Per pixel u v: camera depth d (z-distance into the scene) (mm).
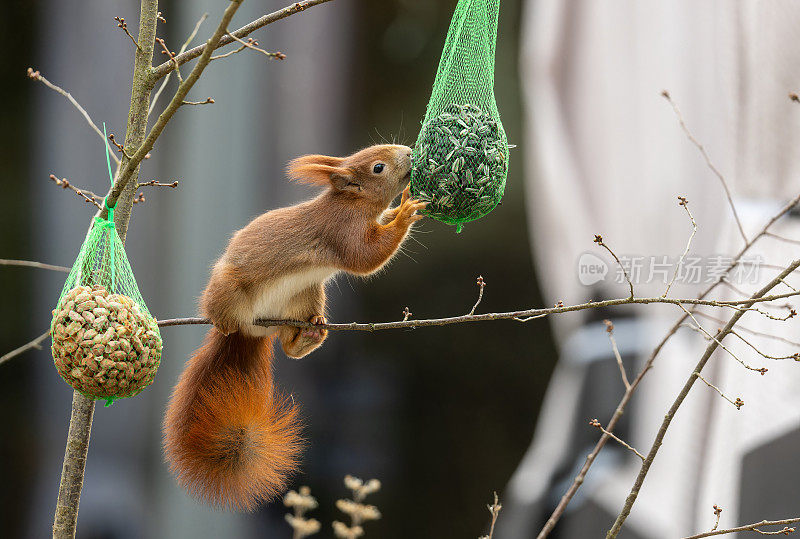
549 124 9891
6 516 18109
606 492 9656
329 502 18438
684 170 8859
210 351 5938
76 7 17094
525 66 10516
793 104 7633
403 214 5895
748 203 7785
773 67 7781
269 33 15789
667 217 8953
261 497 5441
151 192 15219
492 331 20734
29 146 18125
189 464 5426
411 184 6121
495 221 20000
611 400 9891
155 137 4785
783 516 7340
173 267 15086
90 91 17344
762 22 7844
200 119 15109
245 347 5969
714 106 8656
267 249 5809
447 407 20453
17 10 17391
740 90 7961
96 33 17078
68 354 4863
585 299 9891
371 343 20172
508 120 19250
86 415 5367
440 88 6223
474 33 6266
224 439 5371
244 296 5723
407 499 19734
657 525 8750
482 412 20500
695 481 7973
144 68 5434
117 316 4914
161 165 15273
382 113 19938
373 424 19500
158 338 5070
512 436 20312
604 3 9555
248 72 15352
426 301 20688
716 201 8586
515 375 20609
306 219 5953
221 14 15039
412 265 20641
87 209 18125
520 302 20703
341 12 17734
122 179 4977
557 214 9805
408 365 20516
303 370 18438
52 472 18422
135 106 5434
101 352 4832
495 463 20188
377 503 19266
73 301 4906
